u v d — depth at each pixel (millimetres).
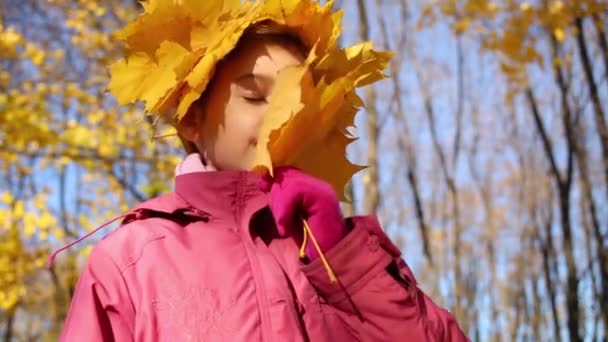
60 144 6188
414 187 11516
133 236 1422
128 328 1332
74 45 6902
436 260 19266
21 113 5895
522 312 21297
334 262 1342
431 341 1369
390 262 1381
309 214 1368
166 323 1295
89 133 6211
